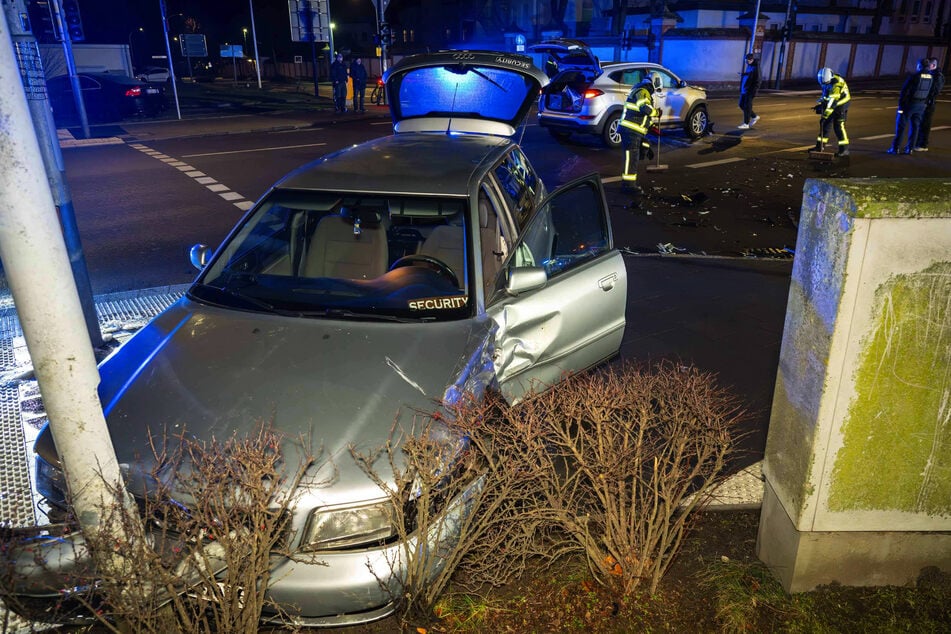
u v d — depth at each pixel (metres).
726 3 33.44
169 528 2.45
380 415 2.73
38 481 2.72
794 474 2.68
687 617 2.74
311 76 52.94
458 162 4.13
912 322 2.35
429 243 3.73
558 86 14.89
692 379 3.37
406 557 2.42
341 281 3.56
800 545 2.70
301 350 3.08
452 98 5.30
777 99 27.52
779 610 2.75
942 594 2.80
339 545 2.45
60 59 26.48
